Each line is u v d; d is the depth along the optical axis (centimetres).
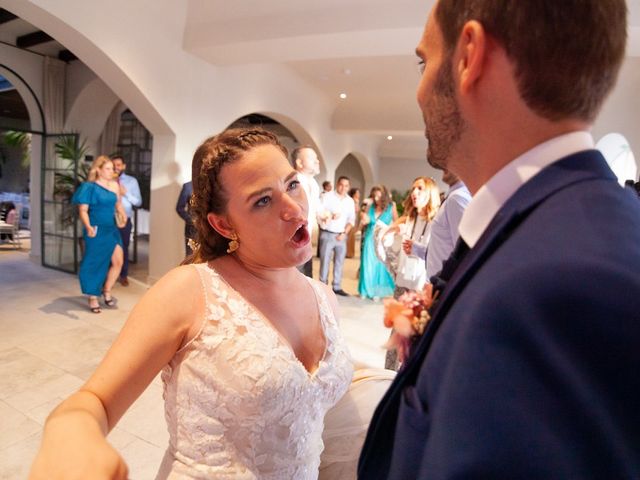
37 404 230
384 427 45
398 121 812
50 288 456
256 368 74
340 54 406
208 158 83
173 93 428
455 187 171
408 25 335
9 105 879
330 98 796
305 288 96
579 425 28
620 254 31
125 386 68
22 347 299
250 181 80
